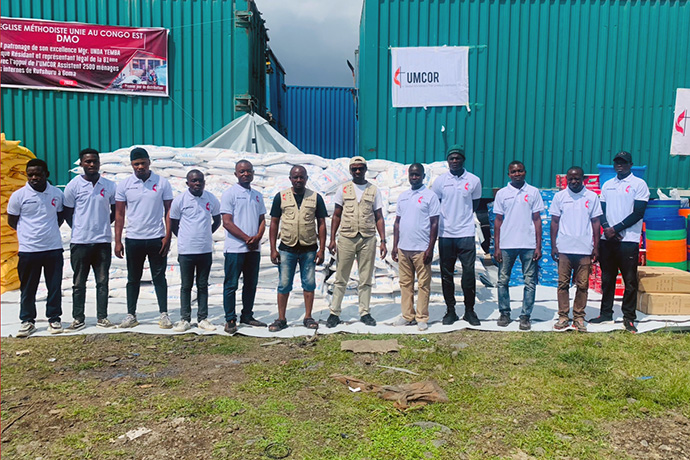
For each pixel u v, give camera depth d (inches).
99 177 196.1
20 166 266.7
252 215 196.4
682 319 212.2
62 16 309.6
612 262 205.8
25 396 133.5
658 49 323.9
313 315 222.5
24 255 184.1
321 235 198.5
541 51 321.4
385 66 322.0
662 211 263.9
